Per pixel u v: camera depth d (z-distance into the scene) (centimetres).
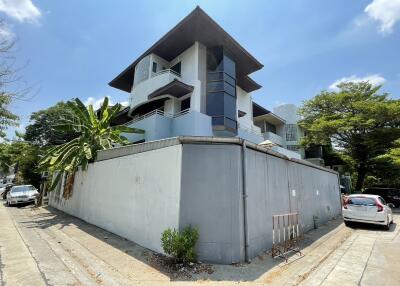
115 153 954
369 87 2516
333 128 2397
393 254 702
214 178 611
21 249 686
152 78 1656
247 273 525
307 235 930
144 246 702
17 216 1354
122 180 872
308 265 601
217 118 1506
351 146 2516
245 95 2156
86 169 1198
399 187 2956
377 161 2436
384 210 1073
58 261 589
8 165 3978
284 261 620
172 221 615
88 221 1098
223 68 1584
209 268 543
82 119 1366
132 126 1642
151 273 520
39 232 924
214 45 1644
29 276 494
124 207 834
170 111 1602
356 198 1153
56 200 1661
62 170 1332
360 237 936
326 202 1302
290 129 2980
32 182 2691
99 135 1332
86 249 691
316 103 2723
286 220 829
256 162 709
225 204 596
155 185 700
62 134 2703
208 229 585
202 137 627
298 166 1015
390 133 2222
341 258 665
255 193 675
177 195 613
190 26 1487
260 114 2681
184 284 467
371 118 2266
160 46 1659
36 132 2723
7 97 750
